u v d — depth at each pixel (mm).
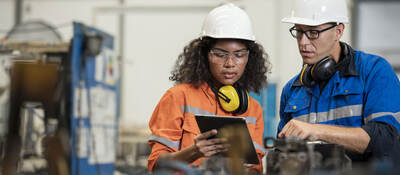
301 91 1877
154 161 1635
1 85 2604
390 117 1567
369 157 1564
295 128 1480
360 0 5930
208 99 1777
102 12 6422
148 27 6332
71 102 3012
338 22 1668
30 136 2746
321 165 1184
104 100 3654
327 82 1769
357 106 1680
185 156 1520
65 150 2906
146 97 6246
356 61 1747
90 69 3375
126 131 5340
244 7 5945
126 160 5027
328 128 1501
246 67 1873
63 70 3016
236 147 1370
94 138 3443
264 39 5844
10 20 6539
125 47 6348
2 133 2379
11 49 2836
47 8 6504
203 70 1792
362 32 5918
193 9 6266
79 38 3170
